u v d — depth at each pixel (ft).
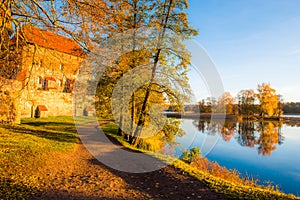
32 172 17.56
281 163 43.09
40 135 35.01
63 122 62.34
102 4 19.33
